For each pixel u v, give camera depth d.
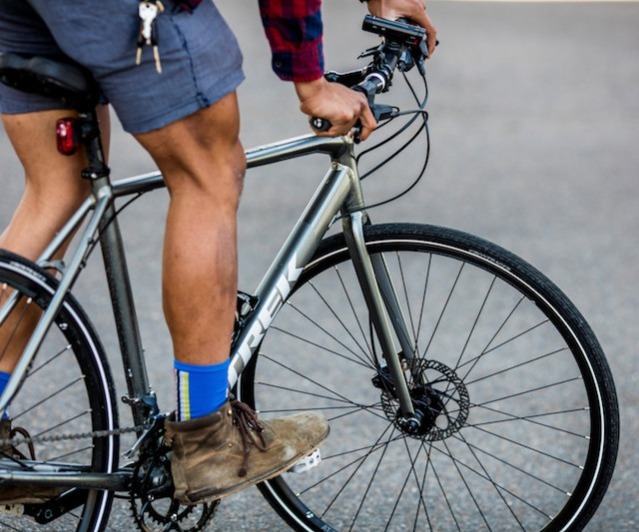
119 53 2.86
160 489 3.40
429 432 3.89
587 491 3.78
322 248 3.75
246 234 7.61
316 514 4.25
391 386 3.83
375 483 4.56
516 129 11.20
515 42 17.23
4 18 3.14
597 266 7.21
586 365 3.69
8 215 7.78
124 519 4.13
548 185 9.10
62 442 4.76
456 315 6.42
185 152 2.98
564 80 13.98
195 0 2.88
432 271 7.12
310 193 8.69
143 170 8.91
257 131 10.35
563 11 21.84
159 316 6.21
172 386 5.37
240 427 3.33
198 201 3.04
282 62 3.06
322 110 3.12
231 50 2.98
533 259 7.29
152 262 7.02
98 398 3.40
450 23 19.28
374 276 3.70
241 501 4.34
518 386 5.56
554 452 4.89
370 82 3.31
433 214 8.20
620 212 8.41
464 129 11.12
